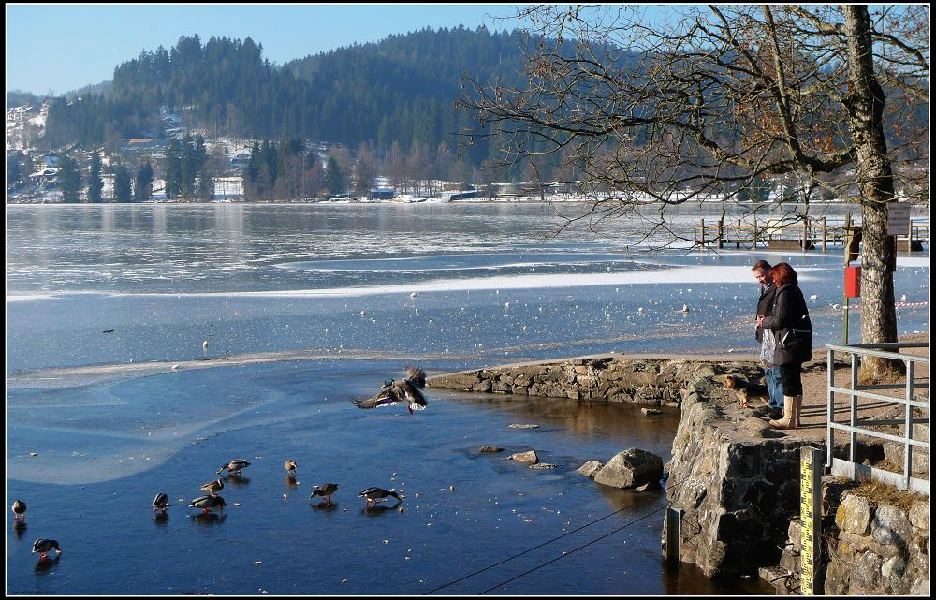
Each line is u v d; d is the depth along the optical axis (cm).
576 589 1234
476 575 1284
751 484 1238
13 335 3198
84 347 2989
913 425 1206
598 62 1661
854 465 1190
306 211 17000
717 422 1365
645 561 1327
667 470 1717
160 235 9094
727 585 1232
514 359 2750
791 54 1661
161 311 3747
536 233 9125
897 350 1659
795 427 1350
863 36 1576
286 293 4306
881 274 1655
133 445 1916
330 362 2750
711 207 11619
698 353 2664
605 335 3111
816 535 1147
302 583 1265
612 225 9912
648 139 1675
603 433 2011
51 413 2166
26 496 1612
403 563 1327
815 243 6831
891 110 1866
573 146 1770
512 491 1636
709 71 1661
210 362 2762
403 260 6103
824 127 1812
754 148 1739
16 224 11425
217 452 1870
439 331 3244
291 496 1612
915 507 1070
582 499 1595
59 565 1328
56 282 4769
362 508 1553
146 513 1534
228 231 9838
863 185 1623
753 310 3619
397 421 2109
